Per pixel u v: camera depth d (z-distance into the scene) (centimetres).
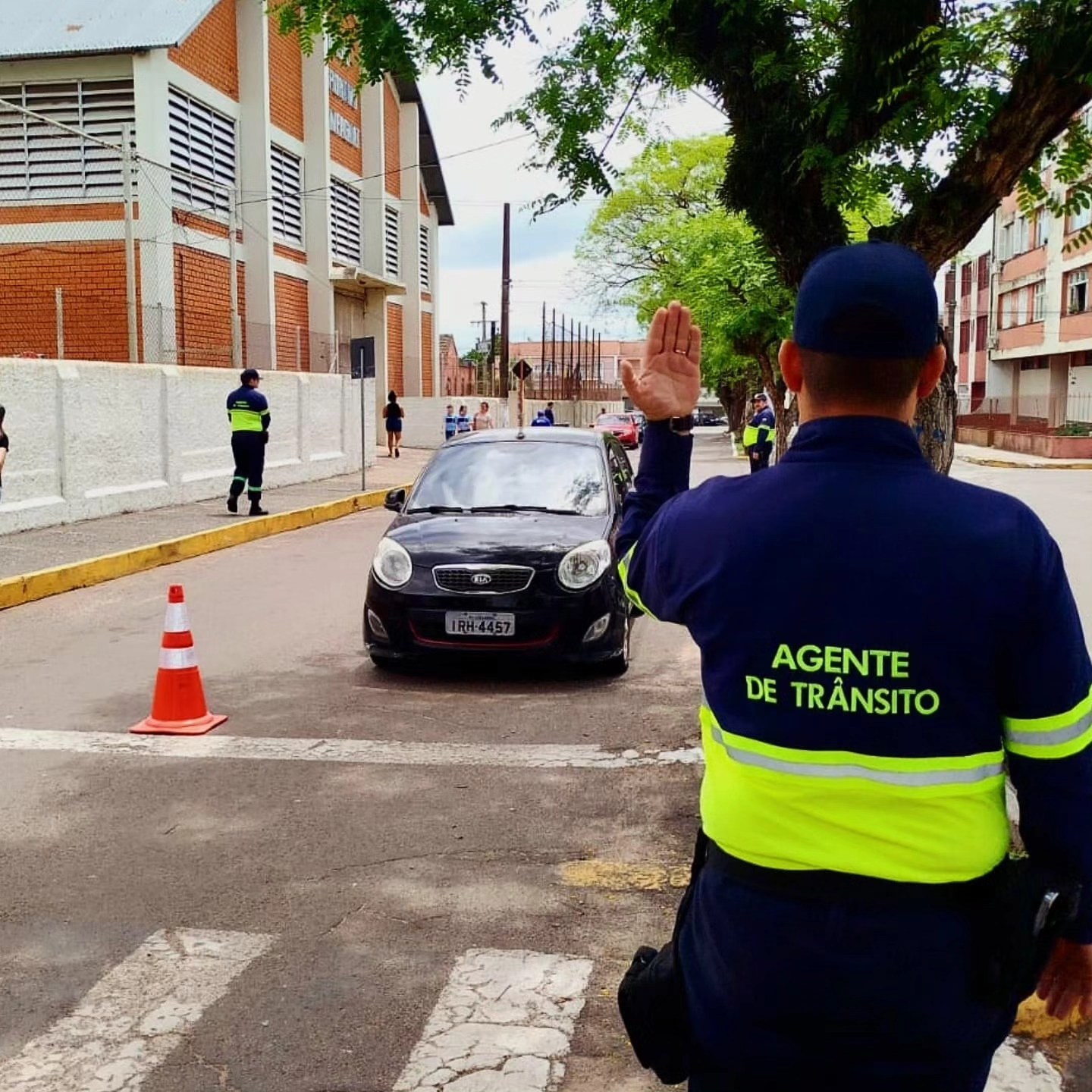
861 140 533
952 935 171
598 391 8206
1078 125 524
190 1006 368
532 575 771
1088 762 171
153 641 923
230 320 2411
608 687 777
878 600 171
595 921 427
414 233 3712
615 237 3750
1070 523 1698
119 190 2117
